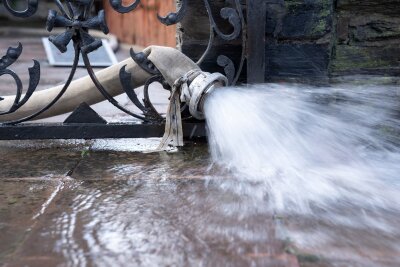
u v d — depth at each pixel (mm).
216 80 3549
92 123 3727
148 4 8117
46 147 3797
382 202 2777
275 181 3068
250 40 3650
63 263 2174
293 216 2605
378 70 3836
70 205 2752
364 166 3334
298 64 3807
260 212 2646
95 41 3561
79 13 3500
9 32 11531
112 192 2924
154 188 2979
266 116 3543
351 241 2338
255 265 2139
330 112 3779
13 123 3713
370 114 3803
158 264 2156
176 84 3594
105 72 3834
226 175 3168
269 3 3631
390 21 3768
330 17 3738
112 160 3479
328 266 2131
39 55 8328
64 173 3238
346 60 3832
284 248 2279
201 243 2328
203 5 3785
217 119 3492
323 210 2678
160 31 7477
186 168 3297
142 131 3758
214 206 2725
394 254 2223
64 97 3844
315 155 3436
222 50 3846
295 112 3652
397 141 3721
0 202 2799
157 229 2471
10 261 2195
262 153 3396
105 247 2305
